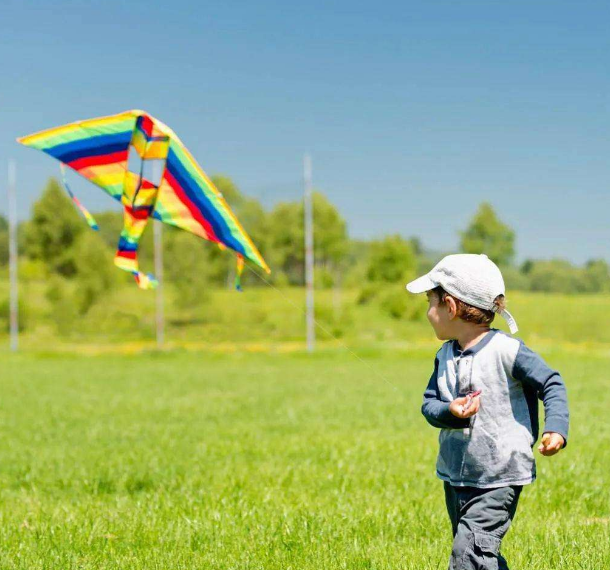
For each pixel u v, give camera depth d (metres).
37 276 33.44
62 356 30.11
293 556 4.93
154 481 7.64
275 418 12.66
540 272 35.62
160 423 12.30
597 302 32.91
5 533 5.64
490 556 3.66
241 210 33.19
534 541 5.13
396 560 4.79
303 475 7.63
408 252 34.19
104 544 5.28
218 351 30.30
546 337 32.00
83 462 8.80
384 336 31.70
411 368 23.28
